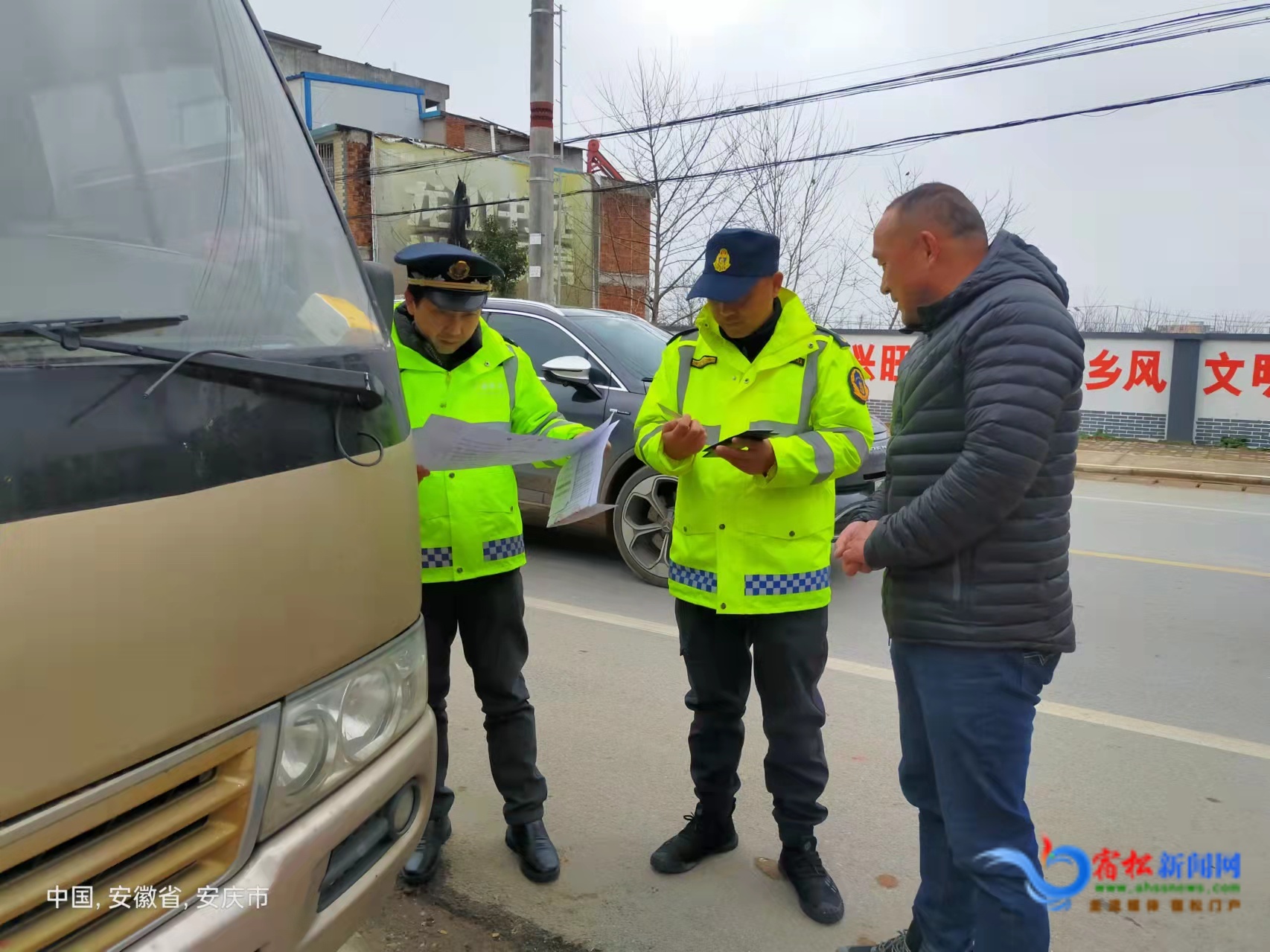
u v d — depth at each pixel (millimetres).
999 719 1730
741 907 2428
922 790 2008
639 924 2359
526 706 2568
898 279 1827
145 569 1092
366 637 1453
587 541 6371
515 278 23562
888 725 3512
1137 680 4012
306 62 29250
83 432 1069
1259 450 11984
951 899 2006
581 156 27969
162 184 1483
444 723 2553
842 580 5539
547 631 4523
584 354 5559
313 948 1365
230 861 1225
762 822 2834
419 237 23359
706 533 2322
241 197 1578
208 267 1462
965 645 1730
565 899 2457
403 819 1587
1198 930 2336
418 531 1646
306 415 1344
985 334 1661
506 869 2590
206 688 1164
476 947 2273
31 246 1316
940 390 1762
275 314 1502
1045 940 1764
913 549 1731
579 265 25141
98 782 1048
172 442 1151
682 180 17516
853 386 2291
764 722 2418
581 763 3195
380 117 26750
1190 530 7430
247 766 1235
